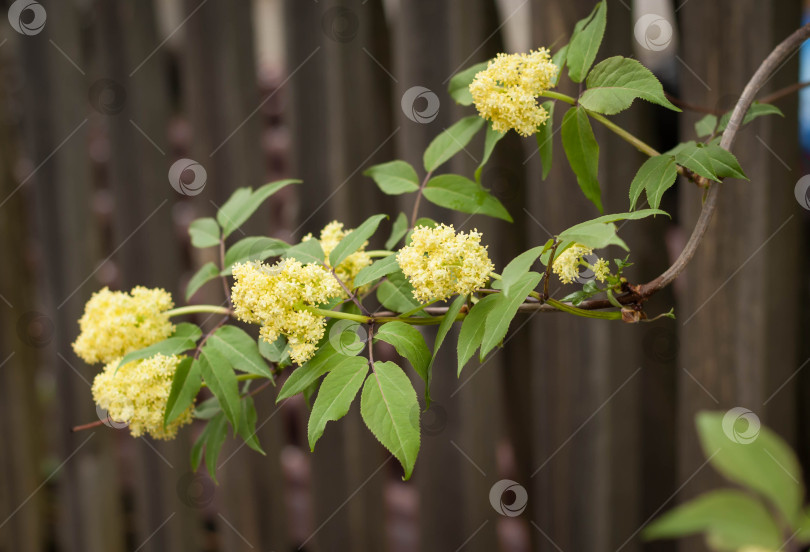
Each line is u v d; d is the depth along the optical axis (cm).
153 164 206
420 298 102
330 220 186
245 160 195
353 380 100
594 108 104
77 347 109
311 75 185
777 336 147
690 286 155
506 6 213
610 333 159
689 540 161
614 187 150
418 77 168
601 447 161
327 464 194
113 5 203
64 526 225
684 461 159
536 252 97
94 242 218
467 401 173
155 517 215
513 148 171
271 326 103
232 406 104
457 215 166
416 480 182
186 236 248
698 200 150
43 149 214
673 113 176
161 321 109
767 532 86
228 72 191
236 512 204
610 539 163
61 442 221
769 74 104
